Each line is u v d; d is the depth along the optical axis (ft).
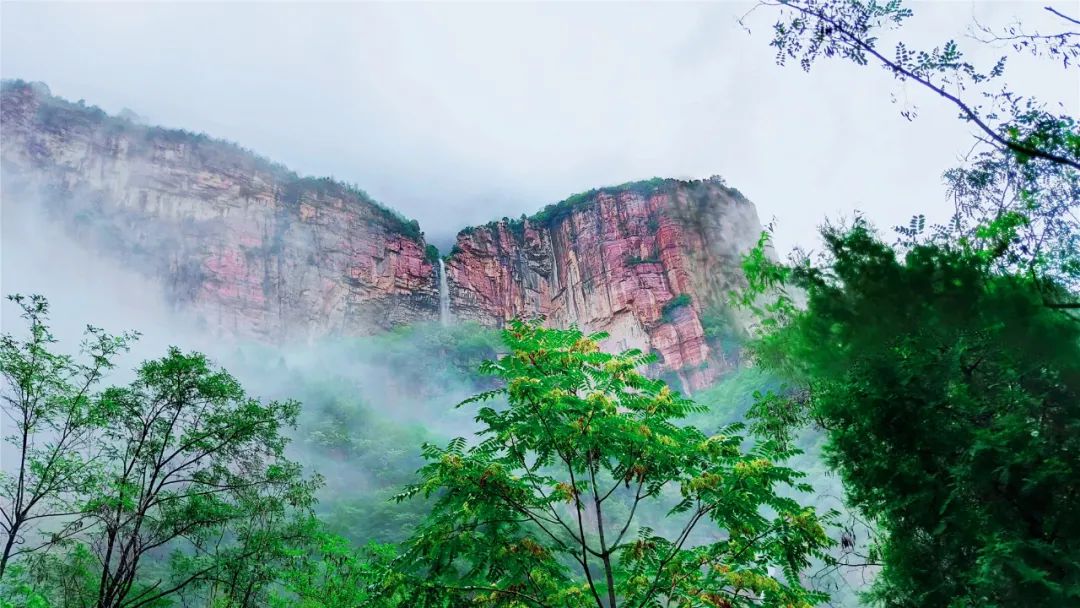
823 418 23.53
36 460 39.24
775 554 23.56
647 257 574.97
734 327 484.74
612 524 117.70
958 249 18.44
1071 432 17.57
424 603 22.21
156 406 44.34
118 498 39.34
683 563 24.80
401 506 138.92
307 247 560.20
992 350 18.72
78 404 40.81
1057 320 16.93
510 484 23.89
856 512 24.99
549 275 639.76
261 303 509.76
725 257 561.84
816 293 20.24
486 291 620.90
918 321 18.74
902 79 17.66
